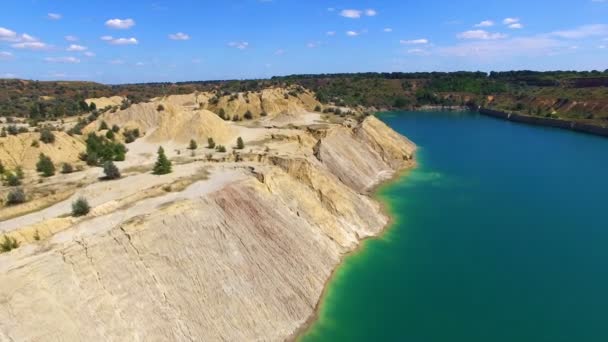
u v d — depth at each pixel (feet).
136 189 149.38
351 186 237.45
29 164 197.16
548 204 216.74
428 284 135.74
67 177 174.60
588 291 131.64
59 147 212.23
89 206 126.62
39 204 136.67
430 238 172.86
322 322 115.75
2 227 116.37
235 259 122.01
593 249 162.40
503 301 126.21
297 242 142.61
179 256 112.57
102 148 216.54
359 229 174.09
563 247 164.35
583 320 116.47
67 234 109.40
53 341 84.07
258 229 137.18
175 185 149.89
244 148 252.83
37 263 92.17
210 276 113.29
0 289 84.17
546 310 121.49
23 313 84.07
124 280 100.53
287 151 243.81
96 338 89.10
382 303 124.77
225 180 156.87
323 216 165.27
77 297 92.12
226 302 110.32
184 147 258.16
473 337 109.29
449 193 235.61
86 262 98.02
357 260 152.46
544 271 144.97
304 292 125.18
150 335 95.81
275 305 116.47
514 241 170.50
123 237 107.04
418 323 115.14
